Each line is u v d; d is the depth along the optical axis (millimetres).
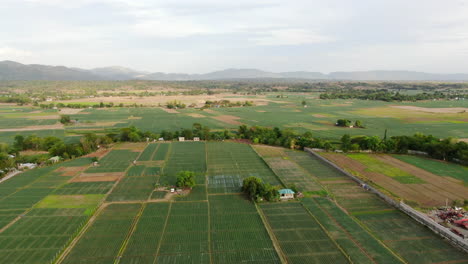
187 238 60250
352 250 55938
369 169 100688
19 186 87562
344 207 73688
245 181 81375
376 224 65250
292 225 65312
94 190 84688
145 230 63219
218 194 82000
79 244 58094
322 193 81938
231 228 64188
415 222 66062
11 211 71750
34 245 57656
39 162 107750
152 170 102312
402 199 76438
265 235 61375
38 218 68312
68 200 78000
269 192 77812
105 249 56406
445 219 65750
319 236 60812
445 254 54406
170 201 77562
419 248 56344
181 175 84438
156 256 54344
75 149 119062
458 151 107250
